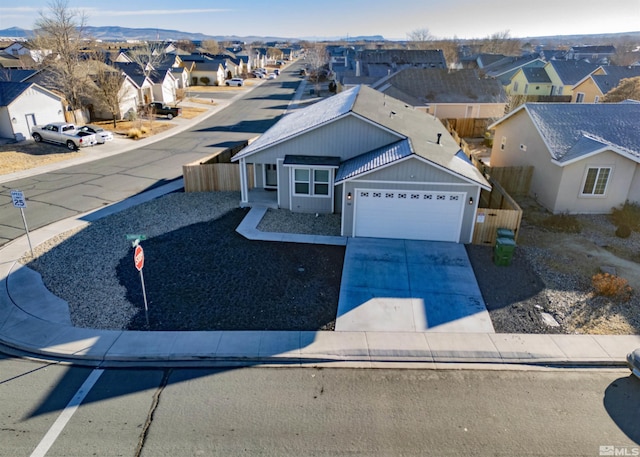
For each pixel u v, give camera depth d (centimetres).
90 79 3922
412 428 781
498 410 827
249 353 976
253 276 1304
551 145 1850
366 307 1158
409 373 928
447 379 911
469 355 984
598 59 9338
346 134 1728
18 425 773
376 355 980
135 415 802
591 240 1591
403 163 1441
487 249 1497
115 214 1809
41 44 5491
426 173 1448
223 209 1858
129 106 4222
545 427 787
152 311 1125
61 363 947
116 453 719
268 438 755
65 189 2150
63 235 1595
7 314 1106
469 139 3494
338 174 1611
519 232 1658
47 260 1397
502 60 7825
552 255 1466
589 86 4256
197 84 7438
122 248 1488
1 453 713
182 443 741
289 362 959
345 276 1311
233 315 1112
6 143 2988
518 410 827
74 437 750
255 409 821
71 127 3075
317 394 863
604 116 2005
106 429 768
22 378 896
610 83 4109
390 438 758
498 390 881
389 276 1313
